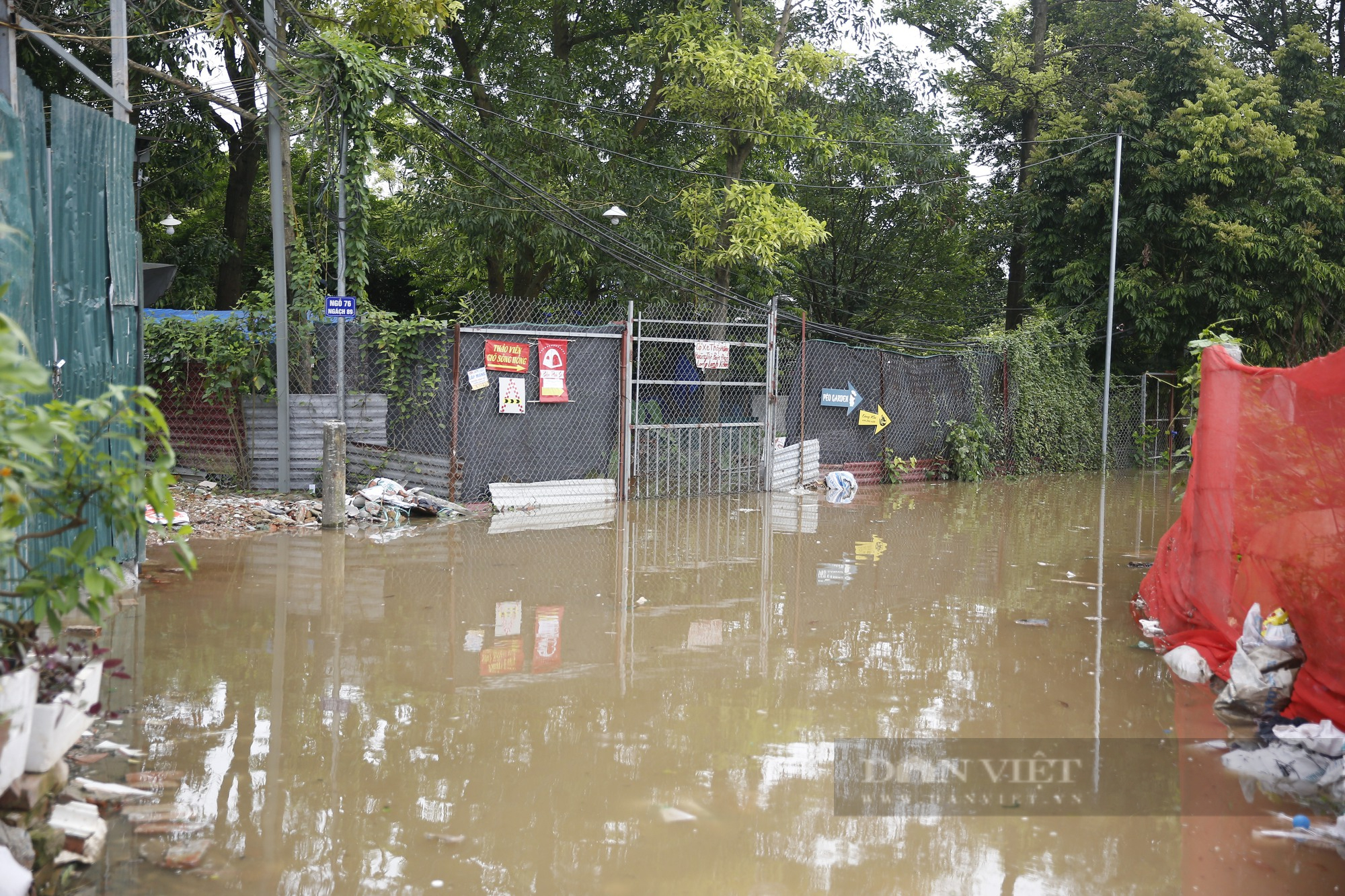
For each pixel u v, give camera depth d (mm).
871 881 3424
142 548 7422
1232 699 5145
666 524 11641
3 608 4379
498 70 20188
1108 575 9164
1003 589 8398
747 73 15883
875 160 23984
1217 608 6020
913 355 21062
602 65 22141
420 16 14594
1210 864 3584
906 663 6074
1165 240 24391
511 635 6504
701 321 15320
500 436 12273
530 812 3898
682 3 18031
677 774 4309
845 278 26891
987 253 28672
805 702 5309
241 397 12766
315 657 5855
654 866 3502
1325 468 4867
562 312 21078
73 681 3586
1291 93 25719
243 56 15492
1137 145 23766
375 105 13797
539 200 18391
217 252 22000
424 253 25234
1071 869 3537
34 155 5594
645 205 19578
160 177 20094
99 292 6570
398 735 4664
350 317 11891
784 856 3594
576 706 5164
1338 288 23750
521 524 11234
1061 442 22031
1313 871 3549
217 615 6734
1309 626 5031
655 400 14367
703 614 7238
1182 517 6930
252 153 22266
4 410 2975
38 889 3127
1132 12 27766
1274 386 5367
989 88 27359
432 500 11594
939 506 14477
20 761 3271
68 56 6109
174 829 3641
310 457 12648
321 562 8672
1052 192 25109
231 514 10695
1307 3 28875
